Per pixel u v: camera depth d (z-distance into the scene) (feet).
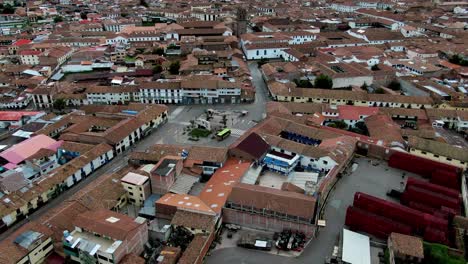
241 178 378.12
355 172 407.64
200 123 524.52
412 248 284.41
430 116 534.78
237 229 333.62
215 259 298.56
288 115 513.04
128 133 472.44
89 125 510.58
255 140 429.79
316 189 350.02
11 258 268.82
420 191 349.82
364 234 322.96
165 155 412.98
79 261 287.48
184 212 322.96
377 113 532.73
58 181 379.55
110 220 297.12
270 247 307.58
